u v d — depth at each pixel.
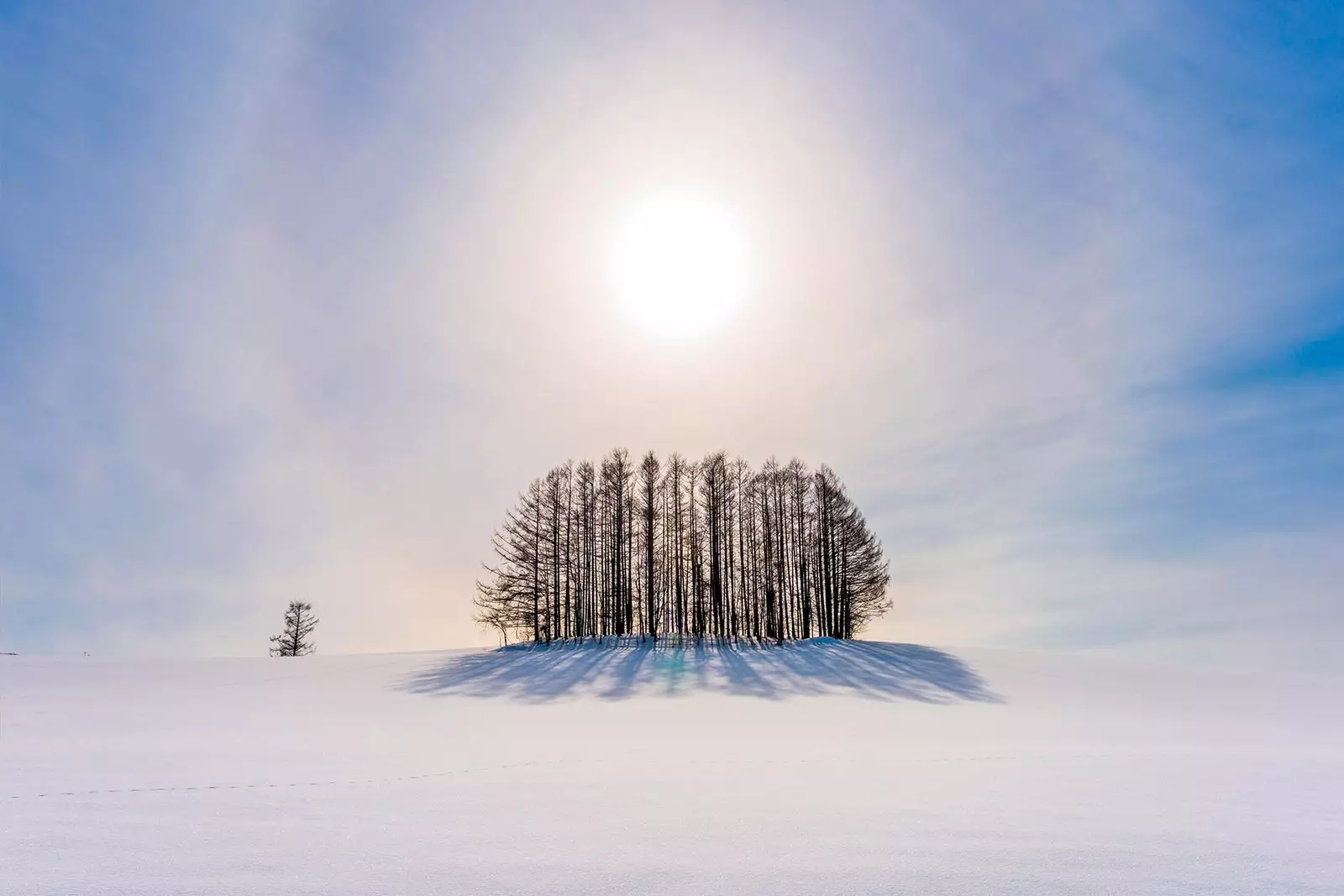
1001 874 4.05
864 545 41.56
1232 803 5.99
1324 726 17.12
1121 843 4.65
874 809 5.64
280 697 19.72
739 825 5.07
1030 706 20.06
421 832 4.89
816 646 33.75
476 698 20.09
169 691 20.80
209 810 5.57
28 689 20.55
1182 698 22.97
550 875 4.01
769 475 41.59
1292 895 3.77
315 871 4.09
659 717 15.80
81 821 5.21
